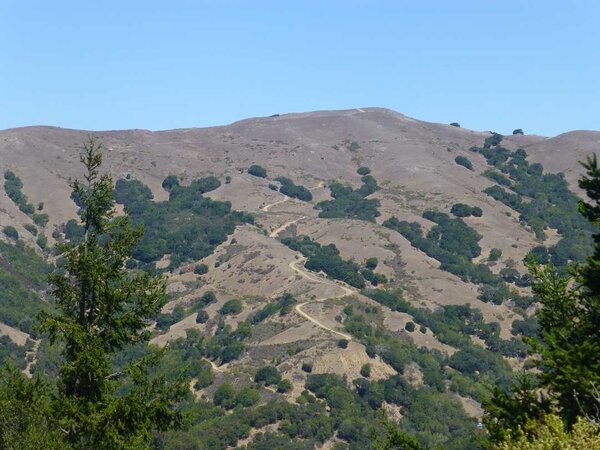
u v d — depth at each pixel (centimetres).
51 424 1678
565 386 1647
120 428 1670
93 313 1822
